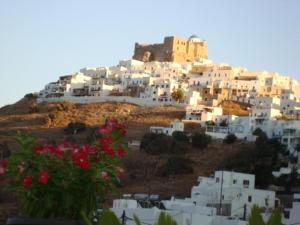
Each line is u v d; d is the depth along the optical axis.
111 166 12.42
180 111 183.75
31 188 11.67
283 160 131.75
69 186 11.69
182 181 122.62
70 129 170.25
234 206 81.19
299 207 58.38
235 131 158.62
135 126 174.38
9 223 11.20
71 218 11.70
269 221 8.88
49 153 12.02
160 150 142.38
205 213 65.19
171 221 8.73
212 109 178.25
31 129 179.88
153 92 198.75
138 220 9.70
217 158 137.75
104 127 12.95
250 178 93.56
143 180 125.31
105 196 12.34
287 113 185.00
